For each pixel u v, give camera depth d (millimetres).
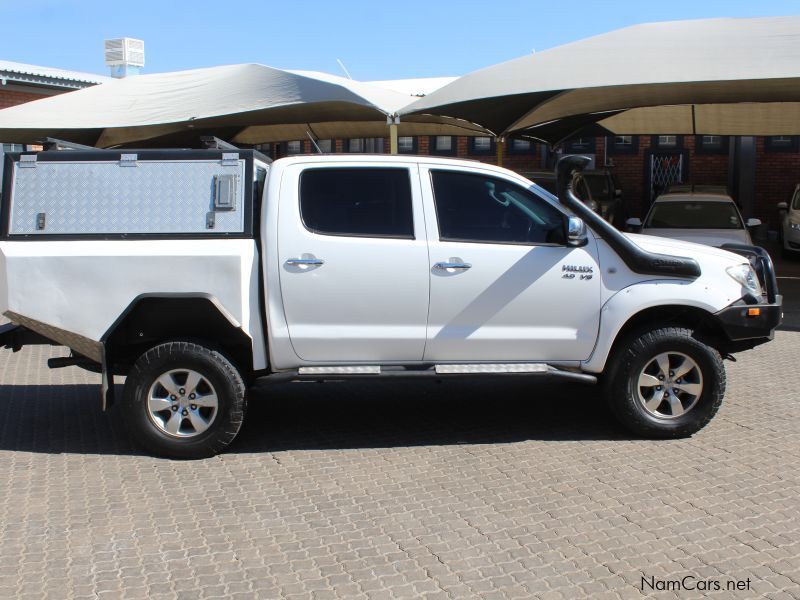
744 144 21109
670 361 5855
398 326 5617
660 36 11188
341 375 5598
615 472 5242
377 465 5441
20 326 5750
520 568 3938
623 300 5695
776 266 16766
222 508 4711
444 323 5648
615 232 5711
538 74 10852
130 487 5051
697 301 5699
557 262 5680
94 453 5723
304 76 12102
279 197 5535
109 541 4270
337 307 5555
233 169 5539
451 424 6395
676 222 13375
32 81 18531
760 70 9867
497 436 6062
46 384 7848
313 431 6246
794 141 20828
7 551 4152
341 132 17531
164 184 5523
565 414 6645
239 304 5395
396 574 3889
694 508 4645
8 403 7113
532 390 7461
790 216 17469
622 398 5828
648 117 16078
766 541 4215
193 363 5449
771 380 7812
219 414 5508
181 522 4512
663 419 5867
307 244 5512
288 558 4066
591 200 16531
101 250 5395
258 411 6828
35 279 5371
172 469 5383
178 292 5387
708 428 6199
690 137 21453
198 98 12734
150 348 5641
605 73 10500
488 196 5750
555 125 15781
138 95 13398
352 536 4316
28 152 5512
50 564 4008
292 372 5594
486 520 4504
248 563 4016
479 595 3684
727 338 5922
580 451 5680
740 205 21172
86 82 19641
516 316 5688
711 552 4094
